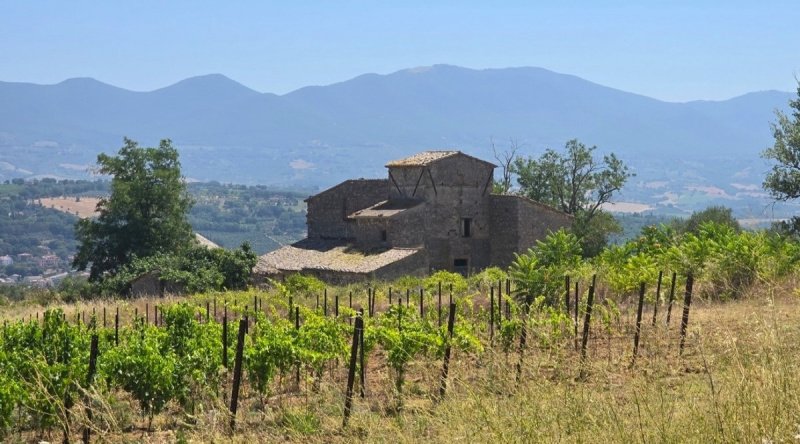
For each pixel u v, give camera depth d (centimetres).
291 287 4797
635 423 881
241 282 6031
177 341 1895
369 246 6650
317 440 1166
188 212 7794
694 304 2323
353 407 1298
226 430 1252
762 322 1000
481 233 7050
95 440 1293
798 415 802
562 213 7162
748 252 2502
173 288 5866
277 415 1383
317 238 7206
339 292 4603
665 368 1122
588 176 8719
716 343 1141
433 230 6812
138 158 7456
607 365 1185
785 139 4791
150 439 1343
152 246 7381
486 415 933
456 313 2298
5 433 1352
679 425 854
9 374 1500
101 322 3444
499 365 1105
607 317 1814
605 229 8638
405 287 4603
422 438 1037
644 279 2573
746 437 793
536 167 8912
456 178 6919
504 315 2308
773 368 856
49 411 1334
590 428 887
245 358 1552
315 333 1712
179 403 1567
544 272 2666
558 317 1697
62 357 1750
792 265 2520
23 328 1883
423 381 1572
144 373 1425
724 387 916
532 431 883
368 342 1677
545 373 1173
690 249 2858
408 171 6831
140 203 7406
